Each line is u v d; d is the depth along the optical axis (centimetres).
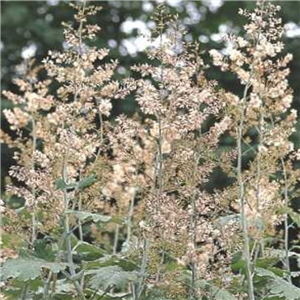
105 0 2392
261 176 817
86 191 819
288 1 2144
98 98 811
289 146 820
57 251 788
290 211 841
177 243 761
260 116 813
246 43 784
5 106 1984
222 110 808
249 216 797
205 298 834
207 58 1998
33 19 2348
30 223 827
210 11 2422
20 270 748
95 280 771
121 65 2133
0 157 2002
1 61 2233
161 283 768
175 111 773
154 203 763
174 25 783
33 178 791
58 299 827
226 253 812
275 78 788
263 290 837
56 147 790
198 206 761
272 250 868
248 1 2283
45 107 812
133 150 826
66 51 801
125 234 1103
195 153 776
